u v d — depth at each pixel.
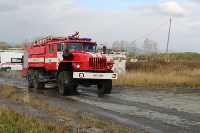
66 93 15.91
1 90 16.16
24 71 21.64
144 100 14.34
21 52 42.03
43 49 18.41
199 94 17.20
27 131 7.20
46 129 7.50
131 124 9.22
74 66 15.55
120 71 29.45
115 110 11.53
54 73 17.73
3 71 39.50
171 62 36.62
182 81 23.02
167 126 9.07
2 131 7.02
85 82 16.17
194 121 9.85
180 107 12.54
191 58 65.81
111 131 7.90
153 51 66.12
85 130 7.89
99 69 15.67
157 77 23.23
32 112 9.98
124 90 18.58
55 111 10.23
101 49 17.36
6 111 9.16
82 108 11.77
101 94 16.31
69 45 16.64
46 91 17.84
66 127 8.08
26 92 15.53
